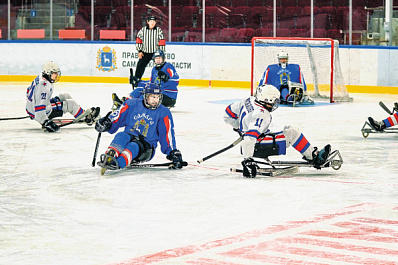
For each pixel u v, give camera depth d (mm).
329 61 22109
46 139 13148
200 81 27188
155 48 23578
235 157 11141
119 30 28844
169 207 7773
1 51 29156
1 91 24266
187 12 28578
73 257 5887
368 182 9164
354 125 15430
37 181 9250
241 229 6777
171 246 6191
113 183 9078
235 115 9773
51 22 29234
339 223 6973
